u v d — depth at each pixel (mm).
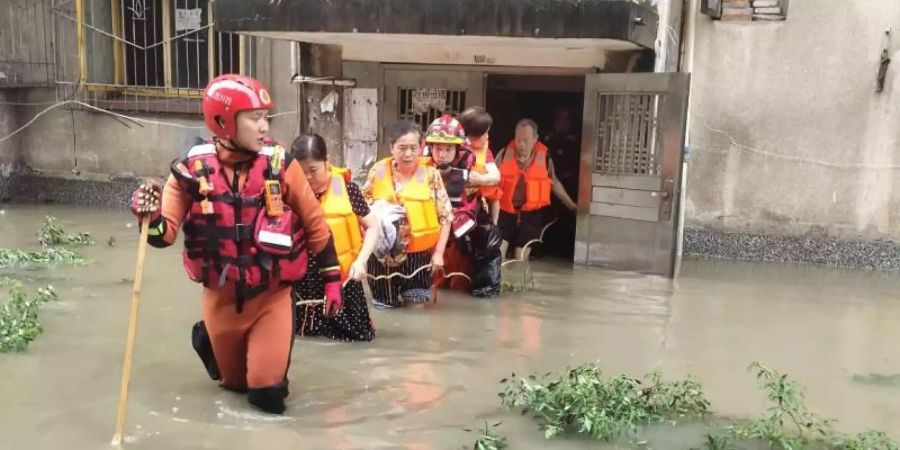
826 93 7898
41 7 9750
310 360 4613
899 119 7758
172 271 6680
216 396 3998
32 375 4199
